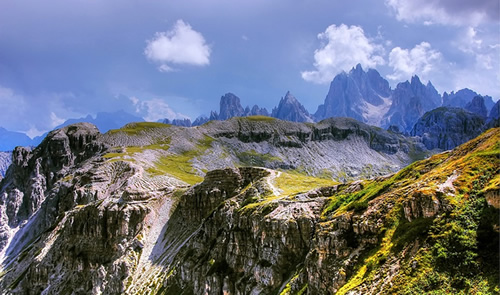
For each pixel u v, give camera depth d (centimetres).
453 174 7512
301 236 11112
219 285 12888
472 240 6044
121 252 19475
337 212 9906
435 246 6391
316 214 11388
